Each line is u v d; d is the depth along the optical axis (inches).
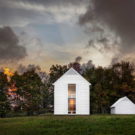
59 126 1417.3
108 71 3344.0
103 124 1441.9
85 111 2281.0
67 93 2288.4
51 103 3523.6
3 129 1365.7
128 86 3235.7
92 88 3262.8
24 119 1769.2
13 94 3265.3
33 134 1227.9
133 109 2541.8
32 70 3437.5
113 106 2637.8
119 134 1182.3
